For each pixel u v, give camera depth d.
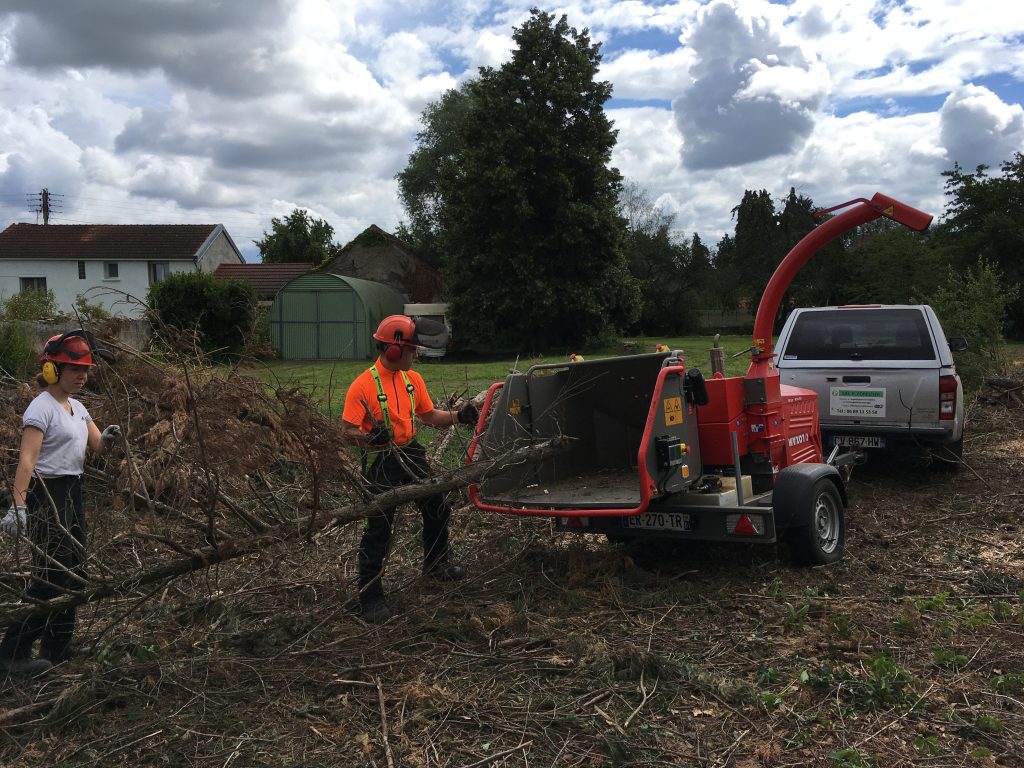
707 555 6.09
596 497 5.32
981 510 7.31
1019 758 3.26
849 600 5.10
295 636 4.60
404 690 3.88
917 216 6.23
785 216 56.94
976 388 12.84
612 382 6.14
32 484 4.07
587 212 31.25
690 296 55.00
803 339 8.88
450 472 4.97
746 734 3.51
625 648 4.24
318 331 30.11
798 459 6.50
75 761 3.40
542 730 3.55
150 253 42.41
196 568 4.17
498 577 5.57
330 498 5.09
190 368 6.29
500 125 32.06
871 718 3.61
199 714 3.74
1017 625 4.62
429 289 38.69
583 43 32.69
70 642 4.36
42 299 21.97
